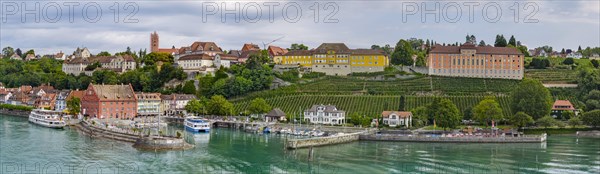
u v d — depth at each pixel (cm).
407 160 18788
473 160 18850
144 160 18212
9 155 18750
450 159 19038
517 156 19675
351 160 18738
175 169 16875
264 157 19150
